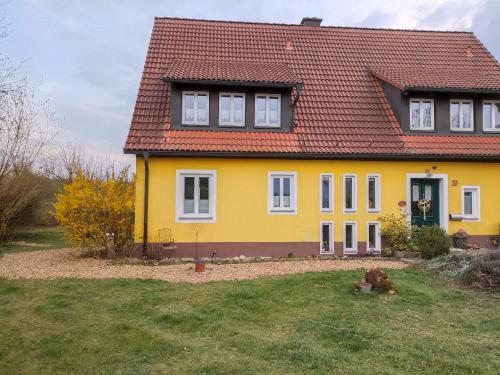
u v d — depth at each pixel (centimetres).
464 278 1006
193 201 1432
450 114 1597
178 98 1449
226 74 1461
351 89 1680
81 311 809
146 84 1556
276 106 1521
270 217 1451
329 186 1484
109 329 724
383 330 709
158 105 1499
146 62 1631
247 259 1388
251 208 1443
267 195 1450
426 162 1530
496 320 760
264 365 578
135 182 1411
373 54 1847
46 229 2455
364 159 1498
